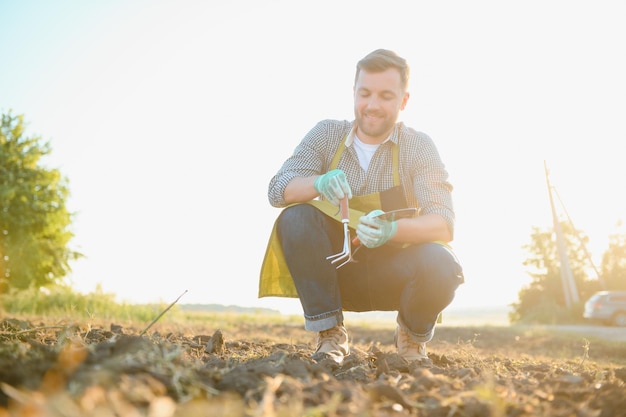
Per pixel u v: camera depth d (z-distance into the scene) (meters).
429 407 2.30
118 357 2.30
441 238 3.70
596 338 12.33
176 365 2.40
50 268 32.66
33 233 32.88
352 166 3.92
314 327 3.63
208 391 2.20
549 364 4.82
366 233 3.48
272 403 2.12
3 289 31.30
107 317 13.89
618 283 37.91
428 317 3.74
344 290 3.93
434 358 4.34
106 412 1.71
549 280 39.31
